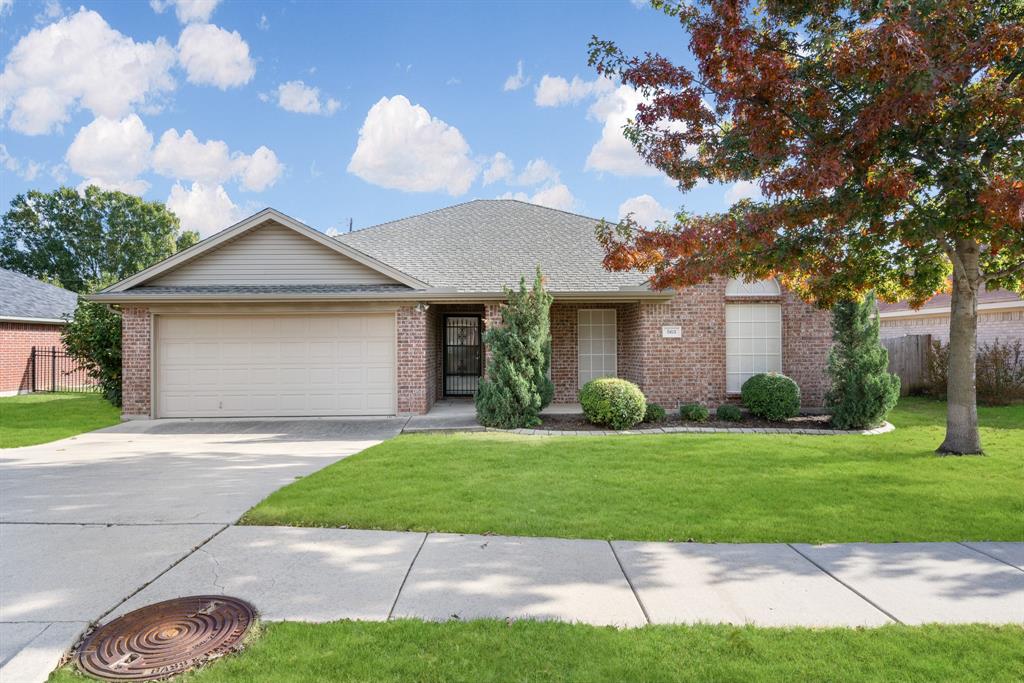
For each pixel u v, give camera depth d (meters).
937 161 7.71
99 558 4.73
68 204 47.62
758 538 5.19
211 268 13.96
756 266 8.95
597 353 15.87
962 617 3.73
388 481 7.11
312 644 3.34
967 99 7.38
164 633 3.51
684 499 6.38
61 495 6.63
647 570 4.49
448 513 5.85
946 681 2.97
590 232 17.44
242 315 13.63
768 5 8.46
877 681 2.96
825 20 8.28
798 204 8.12
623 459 8.47
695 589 4.15
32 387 23.05
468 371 17.67
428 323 14.48
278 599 3.98
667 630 3.52
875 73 6.72
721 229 8.28
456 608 3.83
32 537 5.21
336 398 13.70
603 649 3.28
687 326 13.95
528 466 7.98
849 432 11.40
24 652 3.28
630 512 5.92
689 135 8.59
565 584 4.23
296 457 8.95
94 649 3.34
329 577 4.35
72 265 48.22
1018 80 7.20
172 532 5.34
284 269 14.01
